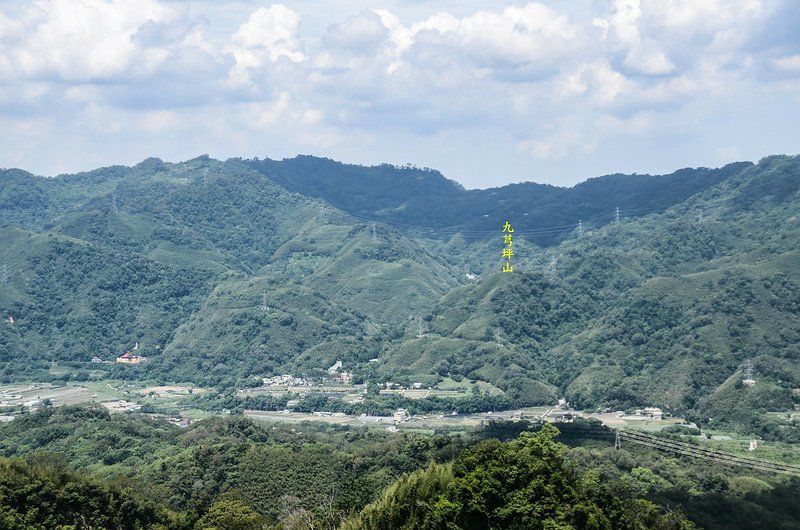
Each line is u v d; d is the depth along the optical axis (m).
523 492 155.88
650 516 166.38
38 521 185.88
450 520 157.25
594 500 160.88
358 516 178.38
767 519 190.12
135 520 199.12
